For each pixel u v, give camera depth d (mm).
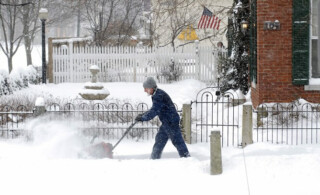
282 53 18797
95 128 17531
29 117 18672
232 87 24234
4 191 11516
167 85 31594
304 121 18109
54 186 11711
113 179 11984
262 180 11844
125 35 42000
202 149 15836
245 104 15719
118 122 18375
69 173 12281
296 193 11180
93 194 11336
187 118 16578
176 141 14352
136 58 33969
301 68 18734
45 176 12180
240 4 23922
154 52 33969
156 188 11578
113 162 12789
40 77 35031
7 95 25969
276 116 18062
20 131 17641
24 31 43250
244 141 15766
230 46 26047
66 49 33625
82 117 18531
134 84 32062
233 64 24312
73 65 33656
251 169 12359
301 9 18562
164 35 43562
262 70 18859
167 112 14305
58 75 33594
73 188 11602
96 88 24641
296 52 18688
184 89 27781
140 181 11883
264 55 18844
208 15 30500
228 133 16844
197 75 33844
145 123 18203
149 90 14281
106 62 34031
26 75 31016
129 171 12297
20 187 11703
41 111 17703
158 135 14562
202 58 33906
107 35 41750
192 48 33906
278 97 18891
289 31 18750
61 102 23688
